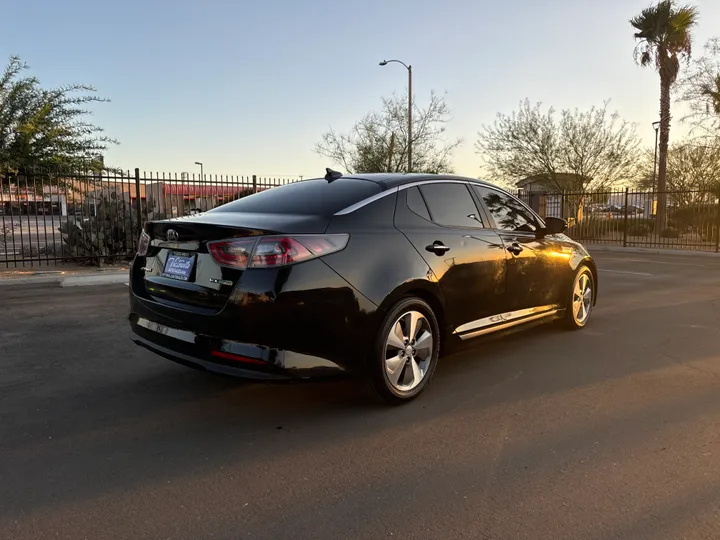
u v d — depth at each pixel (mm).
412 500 2678
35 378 4418
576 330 6094
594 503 2637
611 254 17391
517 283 4902
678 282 10219
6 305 7422
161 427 3518
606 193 20484
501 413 3750
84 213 12094
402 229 3938
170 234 3703
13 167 11430
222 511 2588
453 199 4543
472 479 2875
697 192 18328
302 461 3078
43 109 11672
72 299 7898
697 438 3332
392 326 3730
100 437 3367
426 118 26547
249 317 3221
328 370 3436
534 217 5441
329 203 3838
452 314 4227
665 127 23406
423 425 3557
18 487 2785
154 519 2518
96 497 2699
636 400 3975
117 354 5086
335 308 3414
